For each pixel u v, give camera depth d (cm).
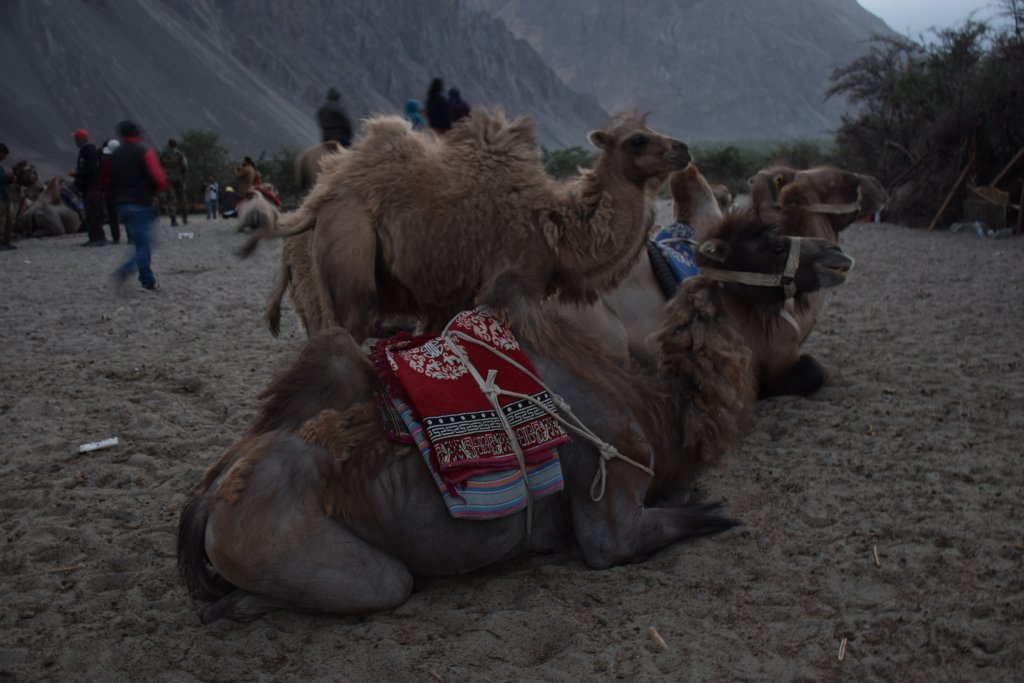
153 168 1323
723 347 475
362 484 404
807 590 441
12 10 15488
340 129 1243
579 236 593
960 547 473
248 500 393
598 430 448
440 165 605
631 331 665
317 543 396
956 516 505
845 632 406
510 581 453
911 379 771
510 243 594
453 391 425
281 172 5156
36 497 566
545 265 598
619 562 459
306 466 401
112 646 414
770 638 406
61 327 1085
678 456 480
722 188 1053
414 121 1294
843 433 643
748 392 525
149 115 15488
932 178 2175
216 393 783
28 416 729
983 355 838
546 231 593
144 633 425
